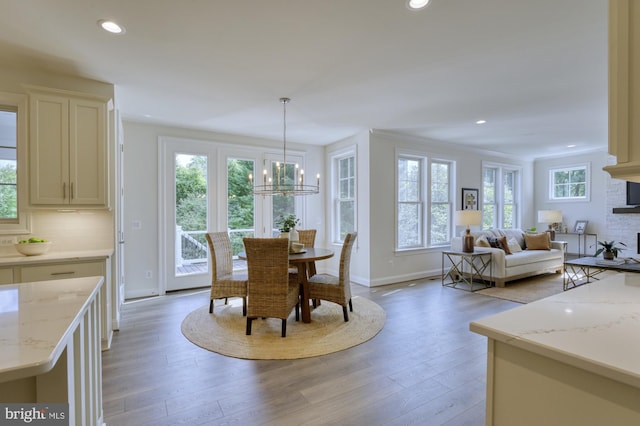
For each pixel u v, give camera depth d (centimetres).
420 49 253
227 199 525
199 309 392
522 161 752
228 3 195
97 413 160
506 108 399
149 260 460
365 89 335
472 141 593
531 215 773
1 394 104
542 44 246
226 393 213
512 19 213
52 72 291
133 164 451
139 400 205
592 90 340
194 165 500
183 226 491
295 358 262
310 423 183
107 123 297
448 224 622
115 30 223
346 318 347
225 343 290
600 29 225
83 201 288
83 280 169
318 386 221
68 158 282
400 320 351
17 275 254
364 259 521
